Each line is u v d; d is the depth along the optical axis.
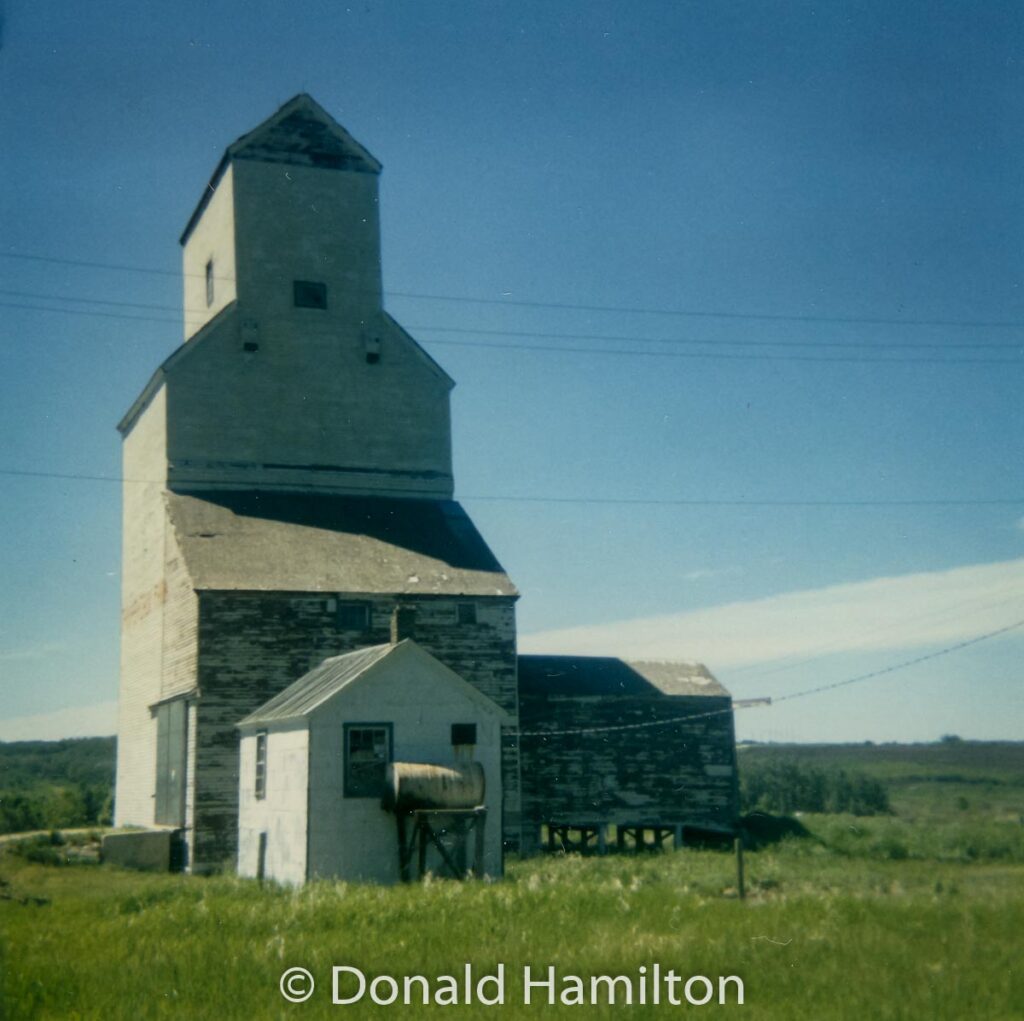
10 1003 14.88
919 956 16.92
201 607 42.78
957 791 79.31
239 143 54.28
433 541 49.38
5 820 63.69
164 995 15.31
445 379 55.47
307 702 34.19
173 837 41.88
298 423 52.94
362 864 32.44
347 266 55.00
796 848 45.09
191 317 59.88
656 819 48.94
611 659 53.25
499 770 34.03
